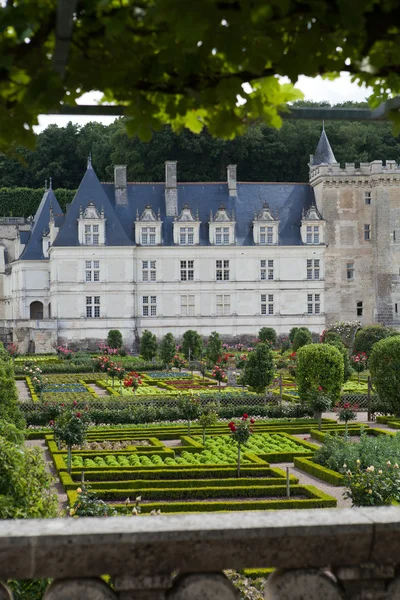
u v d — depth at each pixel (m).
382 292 101.62
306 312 99.31
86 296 94.81
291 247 98.69
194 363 74.50
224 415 41.91
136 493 24.27
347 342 90.88
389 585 5.93
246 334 98.56
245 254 98.31
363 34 5.29
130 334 95.56
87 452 30.77
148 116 5.87
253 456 29.88
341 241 101.81
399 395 40.50
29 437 35.44
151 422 40.28
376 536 5.89
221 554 5.79
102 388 58.00
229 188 101.62
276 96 5.98
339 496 24.55
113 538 5.68
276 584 5.87
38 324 93.38
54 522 5.96
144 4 4.95
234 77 5.59
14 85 5.52
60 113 5.95
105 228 95.19
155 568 5.75
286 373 66.88
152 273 97.00
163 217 98.75
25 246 110.88
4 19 4.77
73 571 5.68
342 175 101.06
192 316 97.75
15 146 5.80
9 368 26.72
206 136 129.12
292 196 103.31
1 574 5.60
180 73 5.52
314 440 36.09
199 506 22.48
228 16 4.70
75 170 150.00
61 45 4.86
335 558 5.89
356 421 41.66
